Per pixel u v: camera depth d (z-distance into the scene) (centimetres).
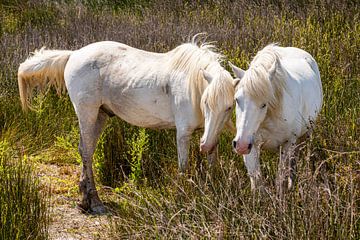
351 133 749
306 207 532
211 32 1224
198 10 1513
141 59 733
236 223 553
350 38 1116
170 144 843
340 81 912
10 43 1241
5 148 865
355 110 820
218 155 756
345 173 635
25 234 607
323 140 720
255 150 659
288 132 668
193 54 690
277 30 1167
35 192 664
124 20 1473
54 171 888
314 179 559
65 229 696
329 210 535
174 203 619
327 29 1199
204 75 653
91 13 1616
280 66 638
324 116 801
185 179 673
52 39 1277
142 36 1200
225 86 635
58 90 804
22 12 1700
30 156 918
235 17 1423
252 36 1162
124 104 732
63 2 1792
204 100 645
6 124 974
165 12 1551
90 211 757
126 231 632
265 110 613
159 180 755
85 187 763
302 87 696
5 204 630
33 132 970
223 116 644
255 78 598
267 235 527
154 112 719
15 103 1012
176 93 691
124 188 792
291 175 658
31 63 779
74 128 909
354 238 521
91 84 744
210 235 538
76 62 754
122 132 864
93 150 773
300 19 1345
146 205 658
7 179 655
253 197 570
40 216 660
